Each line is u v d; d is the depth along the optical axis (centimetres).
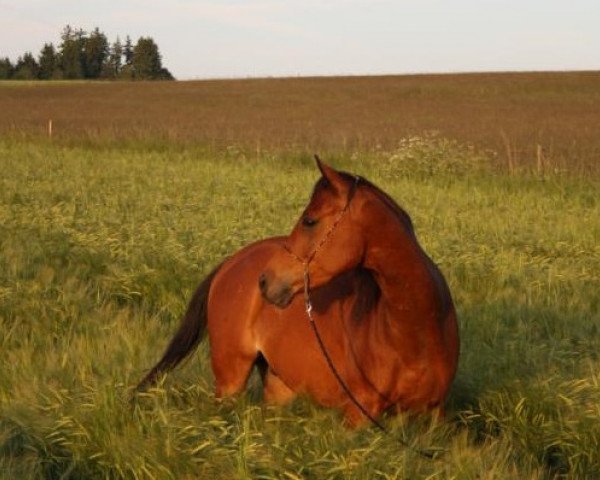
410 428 686
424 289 636
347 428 703
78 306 1195
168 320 1211
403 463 631
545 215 2047
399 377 667
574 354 924
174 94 10356
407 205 2180
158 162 3303
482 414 803
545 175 2727
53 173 2866
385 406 681
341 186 622
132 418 738
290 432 701
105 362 880
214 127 5875
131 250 1562
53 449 746
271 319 743
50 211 2009
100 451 718
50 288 1282
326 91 10262
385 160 3181
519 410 772
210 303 805
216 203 2159
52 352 933
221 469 660
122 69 18762
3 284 1300
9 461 710
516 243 1694
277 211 2052
